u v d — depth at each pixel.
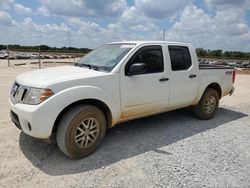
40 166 3.20
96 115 3.52
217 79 5.56
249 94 9.30
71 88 3.23
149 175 3.04
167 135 4.46
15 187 2.73
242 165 3.36
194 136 4.45
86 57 4.68
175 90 4.61
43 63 30.97
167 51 4.47
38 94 3.08
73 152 3.33
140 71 3.76
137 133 4.53
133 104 3.98
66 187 2.76
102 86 3.54
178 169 3.20
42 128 3.06
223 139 4.34
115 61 3.86
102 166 3.24
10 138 4.05
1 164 3.21
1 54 44.56
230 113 6.30
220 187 2.83
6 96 7.35
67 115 3.26
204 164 3.36
